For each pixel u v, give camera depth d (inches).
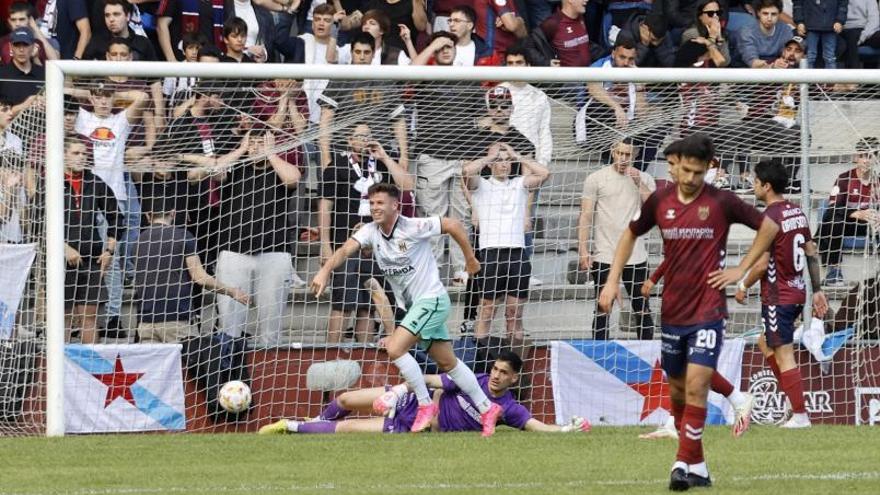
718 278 1093.8
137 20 2174.0
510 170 1920.5
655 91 1995.6
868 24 2655.0
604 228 1910.7
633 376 1808.6
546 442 1478.8
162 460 1357.0
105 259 1801.2
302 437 1566.2
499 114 1926.7
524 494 1091.9
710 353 1095.0
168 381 1727.4
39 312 1784.0
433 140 1935.3
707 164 1093.1
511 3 2340.1
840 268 1934.1
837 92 2050.9
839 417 1839.3
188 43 2102.6
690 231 1098.1
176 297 1798.7
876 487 1114.7
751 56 2450.8
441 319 1565.0
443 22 2399.1
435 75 1713.8
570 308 1946.4
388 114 1910.7
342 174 1900.8
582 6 2380.7
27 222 1801.2
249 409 1759.4
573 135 1987.0
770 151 1984.5
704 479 1104.8
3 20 2340.1
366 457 1359.5
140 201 1830.7
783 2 2650.1
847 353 1847.9
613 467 1259.8
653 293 1935.3
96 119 1822.1
